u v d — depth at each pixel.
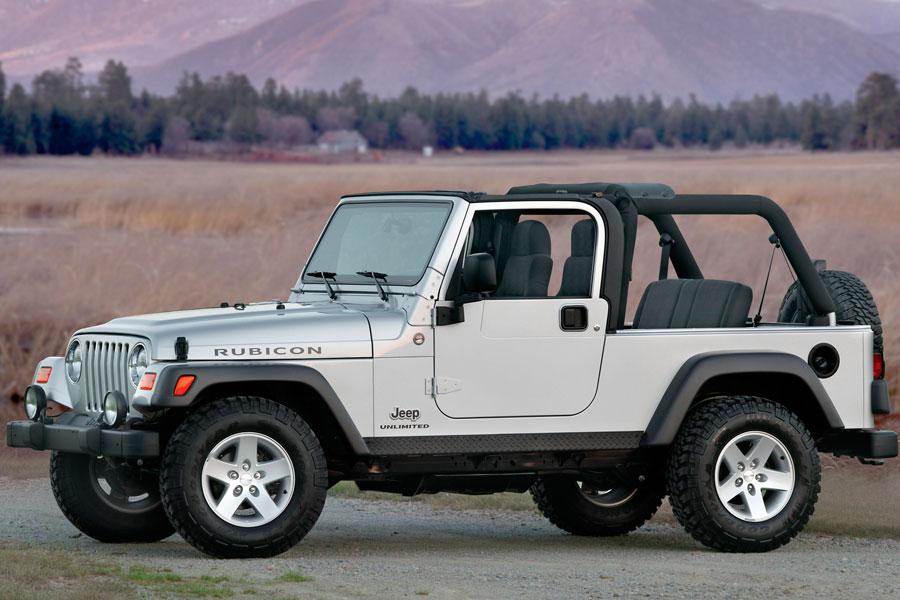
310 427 11.93
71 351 12.46
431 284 11.69
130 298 25.69
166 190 59.75
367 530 13.89
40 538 12.95
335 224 13.02
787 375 12.42
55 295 25.23
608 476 13.30
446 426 11.69
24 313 24.53
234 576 10.42
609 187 12.70
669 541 13.38
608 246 12.08
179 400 10.91
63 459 12.49
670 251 14.37
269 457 11.38
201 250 30.62
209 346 11.19
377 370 11.50
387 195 12.62
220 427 11.05
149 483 12.56
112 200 50.81
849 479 16.75
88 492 12.52
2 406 20.89
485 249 12.16
